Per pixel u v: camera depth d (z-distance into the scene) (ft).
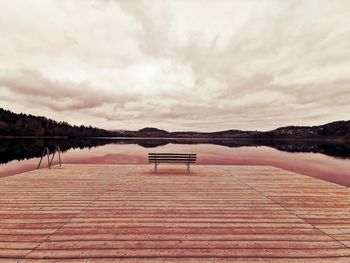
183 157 21.94
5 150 77.56
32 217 10.34
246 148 111.55
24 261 6.89
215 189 15.61
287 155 68.95
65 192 14.58
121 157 58.29
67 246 7.75
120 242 8.05
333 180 29.53
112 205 12.09
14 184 16.81
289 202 12.85
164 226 9.43
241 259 7.09
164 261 6.94
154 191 14.97
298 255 7.36
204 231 8.98
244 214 10.91
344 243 8.17
